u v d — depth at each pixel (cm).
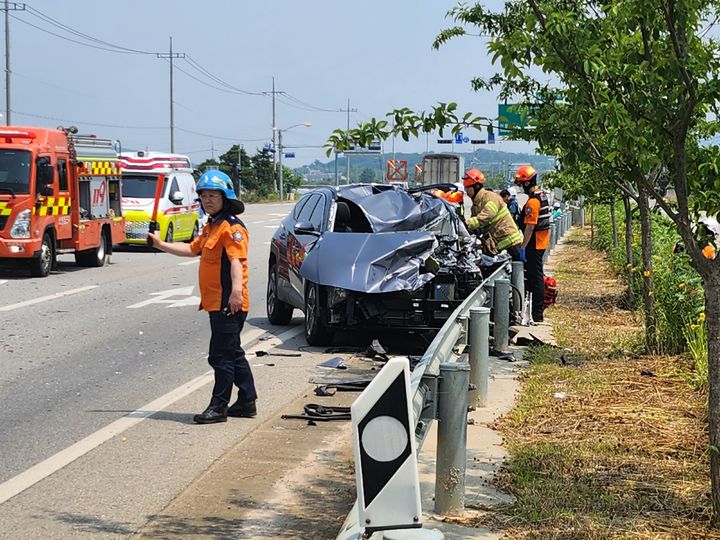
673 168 575
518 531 552
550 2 712
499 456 711
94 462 720
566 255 2912
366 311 1166
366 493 406
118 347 1223
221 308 843
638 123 543
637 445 730
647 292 1136
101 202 2386
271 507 623
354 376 1055
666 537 539
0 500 632
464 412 575
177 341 1275
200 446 766
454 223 1348
